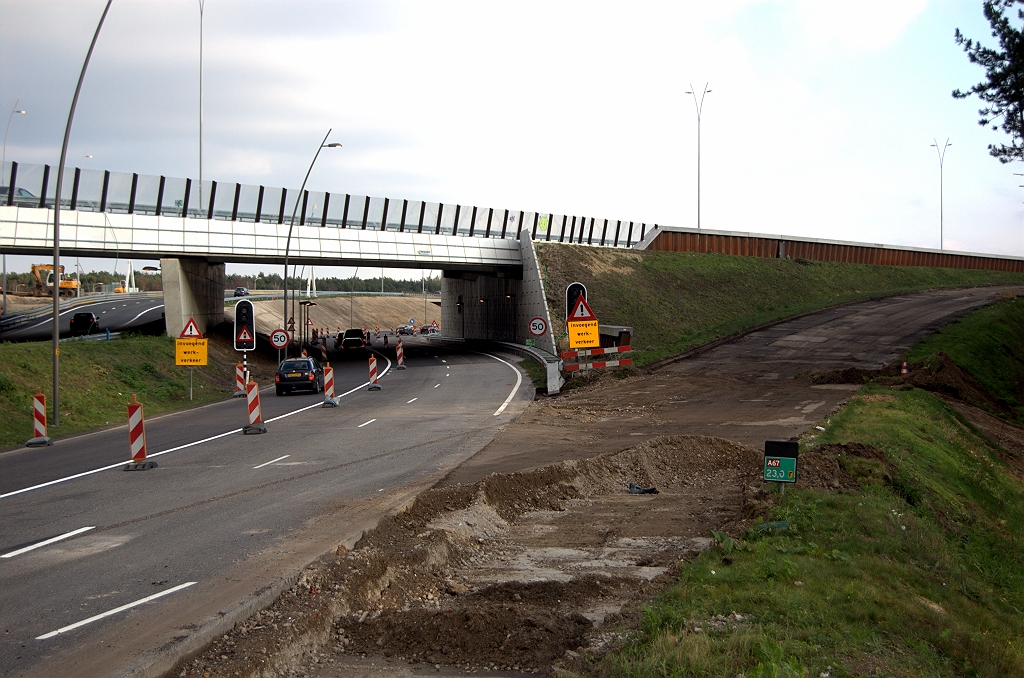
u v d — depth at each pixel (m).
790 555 8.62
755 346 40.94
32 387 25.91
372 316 147.88
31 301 93.19
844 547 9.27
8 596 7.57
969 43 33.34
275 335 39.00
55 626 6.67
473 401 29.23
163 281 43.22
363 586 7.59
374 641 6.55
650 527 10.79
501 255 56.69
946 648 6.89
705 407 24.98
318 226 48.16
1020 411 30.81
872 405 22.83
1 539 10.05
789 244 76.19
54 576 8.27
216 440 20.06
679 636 6.15
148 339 38.19
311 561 8.32
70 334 49.03
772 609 6.90
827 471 13.23
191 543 9.59
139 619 6.77
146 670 5.63
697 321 52.34
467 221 55.72
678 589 7.34
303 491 12.93
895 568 8.89
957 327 43.44
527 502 12.28
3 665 5.83
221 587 7.65
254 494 12.77
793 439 16.98
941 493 14.94
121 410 27.48
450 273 72.88
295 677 5.90
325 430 21.75
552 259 56.25
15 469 16.22
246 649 6.04
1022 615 9.54
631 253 62.53
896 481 14.12
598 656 5.99
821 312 54.47
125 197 40.62
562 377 32.50
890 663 6.11
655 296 54.69
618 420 22.91
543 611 6.89
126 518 11.16
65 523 10.91
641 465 15.14
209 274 50.72
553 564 9.02
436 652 6.31
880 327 45.88
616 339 41.38
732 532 9.98
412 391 34.03
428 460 16.05
